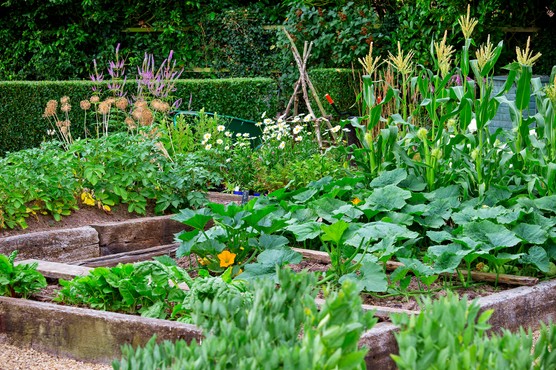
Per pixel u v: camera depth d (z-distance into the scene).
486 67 5.96
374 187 6.06
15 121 12.85
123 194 7.27
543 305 4.97
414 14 12.28
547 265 5.17
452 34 11.68
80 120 12.70
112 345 4.30
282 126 9.27
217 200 8.41
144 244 7.07
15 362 4.30
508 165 6.23
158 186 7.56
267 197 6.29
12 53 16.23
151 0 15.45
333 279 5.03
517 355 2.42
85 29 16.08
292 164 8.49
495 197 5.85
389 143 6.20
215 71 15.31
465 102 5.89
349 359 2.27
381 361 3.97
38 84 12.75
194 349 2.59
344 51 13.20
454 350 2.34
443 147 6.12
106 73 15.97
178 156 8.09
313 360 2.22
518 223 5.50
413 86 6.66
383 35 12.98
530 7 12.11
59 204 6.96
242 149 9.13
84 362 4.36
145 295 4.62
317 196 6.38
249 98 12.95
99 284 4.68
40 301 4.99
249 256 5.69
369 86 6.56
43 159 6.95
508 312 4.70
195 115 10.44
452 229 5.76
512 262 5.36
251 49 15.05
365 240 5.14
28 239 6.23
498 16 12.12
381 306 4.73
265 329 2.64
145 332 4.21
